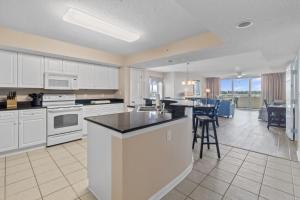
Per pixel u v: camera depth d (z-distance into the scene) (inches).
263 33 89.7
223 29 84.4
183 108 88.9
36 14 88.5
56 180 83.1
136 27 104.1
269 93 361.1
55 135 135.0
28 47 114.8
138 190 62.2
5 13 87.5
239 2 60.1
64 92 161.9
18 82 122.4
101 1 76.0
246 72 345.1
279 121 206.1
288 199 69.6
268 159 109.7
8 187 76.7
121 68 190.5
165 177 74.9
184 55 135.9
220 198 70.2
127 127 58.9
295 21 74.8
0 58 114.6
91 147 74.1
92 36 121.0
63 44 132.9
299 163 103.7
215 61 221.3
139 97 200.8
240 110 390.9
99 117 80.9
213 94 440.5
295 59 143.8
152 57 152.3
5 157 111.0
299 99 115.3
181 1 59.7
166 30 109.4
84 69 162.6
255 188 77.2
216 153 120.3
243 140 152.0
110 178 62.0
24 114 119.8
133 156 59.8
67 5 79.6
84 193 73.4
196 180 84.4
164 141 74.2
